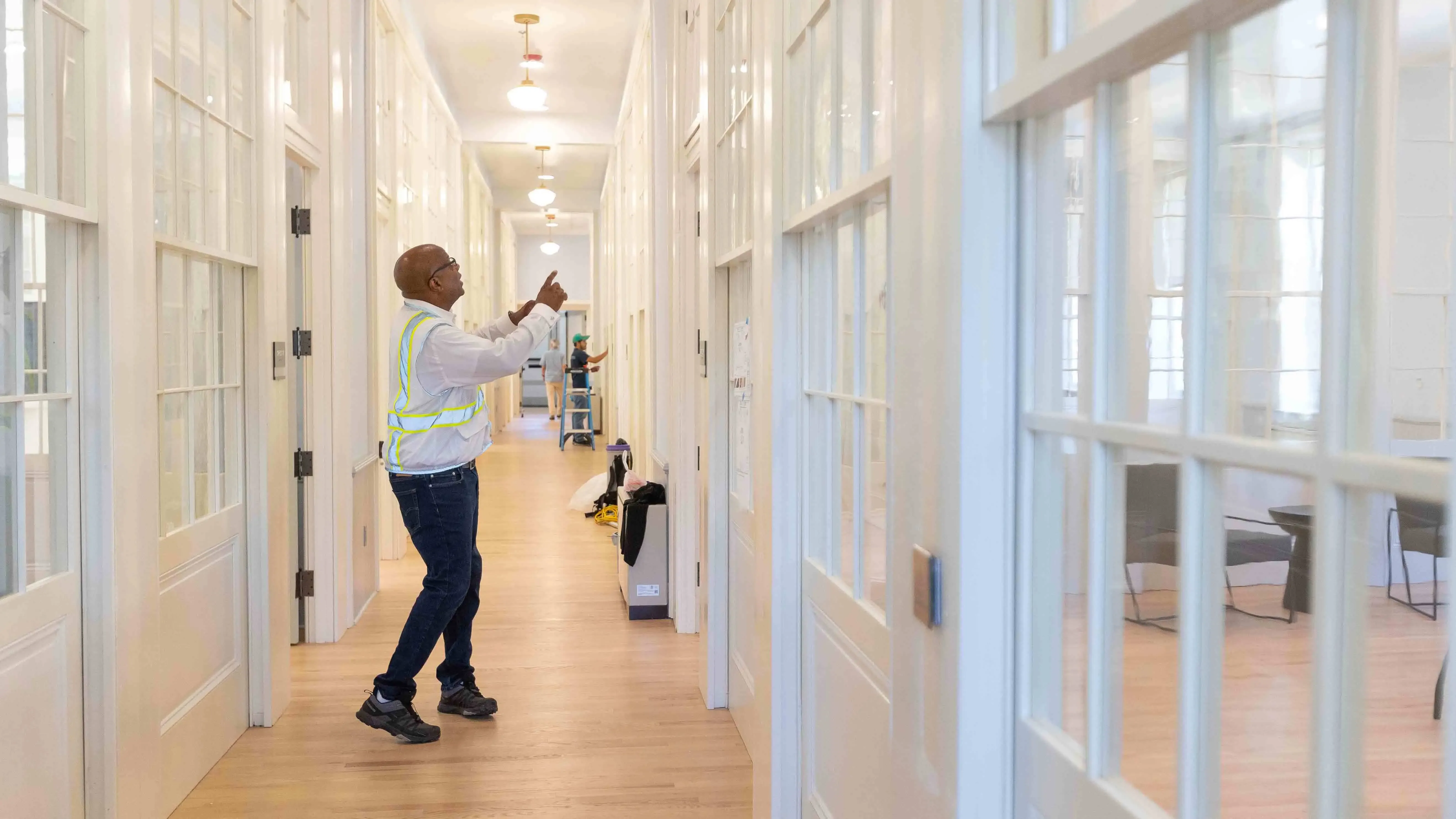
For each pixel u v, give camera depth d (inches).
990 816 57.2
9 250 88.1
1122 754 47.4
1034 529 55.4
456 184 454.0
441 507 140.4
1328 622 34.2
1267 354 37.0
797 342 105.8
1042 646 54.7
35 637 92.3
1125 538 46.8
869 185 75.7
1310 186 34.7
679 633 201.9
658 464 226.4
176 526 122.9
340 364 197.3
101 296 100.5
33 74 89.7
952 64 57.2
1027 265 55.3
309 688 167.5
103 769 102.3
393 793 127.6
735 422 151.7
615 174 486.3
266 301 148.3
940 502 60.0
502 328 158.4
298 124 169.2
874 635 79.9
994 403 56.2
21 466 91.0
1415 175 30.3
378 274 251.8
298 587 192.7
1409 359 30.7
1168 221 42.8
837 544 93.5
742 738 146.6
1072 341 50.9
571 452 561.0
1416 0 30.3
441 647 192.4
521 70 402.6
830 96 89.7
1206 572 40.8
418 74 330.6
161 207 116.4
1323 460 34.2
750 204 130.0
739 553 148.4
